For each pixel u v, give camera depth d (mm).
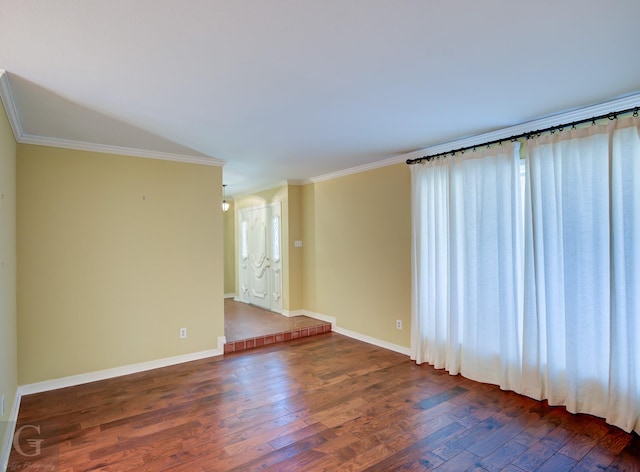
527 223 3051
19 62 1893
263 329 5074
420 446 2379
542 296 2992
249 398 3119
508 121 3002
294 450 2338
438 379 3516
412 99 2500
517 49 1855
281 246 6137
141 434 2535
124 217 3742
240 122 2928
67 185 3445
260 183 6148
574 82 2260
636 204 2488
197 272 4191
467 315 3514
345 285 5184
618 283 2561
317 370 3783
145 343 3842
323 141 3535
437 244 3762
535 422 2672
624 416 2531
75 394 3217
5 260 2527
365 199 4816
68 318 3434
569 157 2781
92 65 1939
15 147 3080
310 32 1667
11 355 2783
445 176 3715
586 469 2137
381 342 4605
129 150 3742
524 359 3090
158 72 2035
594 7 1507
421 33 1696
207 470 2135
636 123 2467
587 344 2738
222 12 1495
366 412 2850
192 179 4176
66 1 1400
